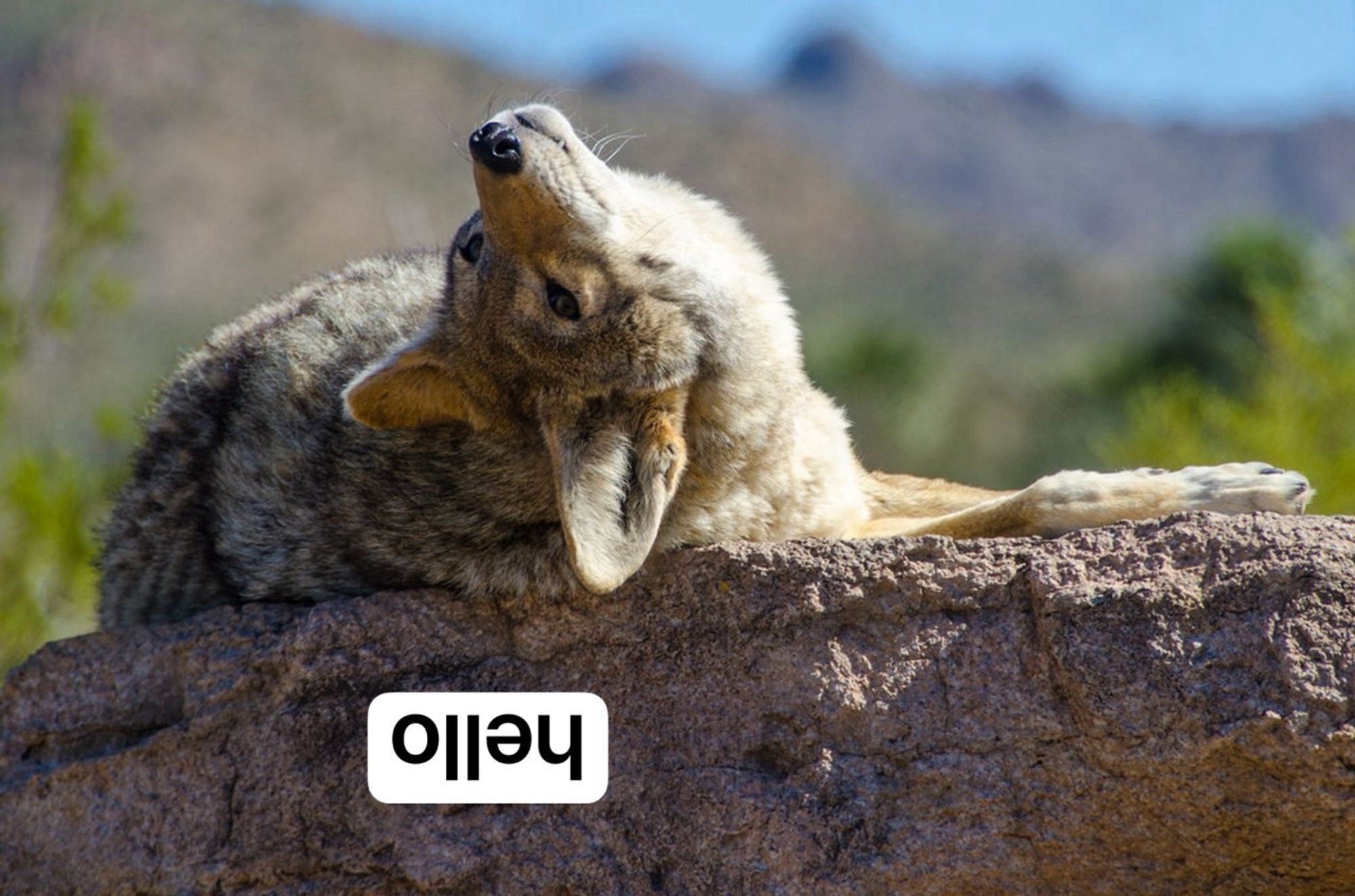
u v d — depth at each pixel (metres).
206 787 13.59
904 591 12.68
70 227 31.12
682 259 14.55
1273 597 11.64
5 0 186.88
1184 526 12.20
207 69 198.75
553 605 13.62
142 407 18.98
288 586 14.88
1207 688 11.52
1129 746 11.66
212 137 186.88
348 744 13.38
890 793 12.30
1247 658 11.53
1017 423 67.19
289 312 16.75
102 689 14.19
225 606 14.45
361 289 16.50
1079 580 12.13
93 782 13.87
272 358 15.84
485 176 13.78
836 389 65.25
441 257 17.34
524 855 12.88
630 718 13.15
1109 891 12.09
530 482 14.05
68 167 31.17
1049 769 11.98
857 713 12.52
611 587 12.70
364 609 13.68
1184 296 56.34
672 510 14.38
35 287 31.08
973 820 12.09
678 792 12.80
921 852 12.16
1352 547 11.75
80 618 28.59
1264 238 53.91
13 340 30.67
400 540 14.39
